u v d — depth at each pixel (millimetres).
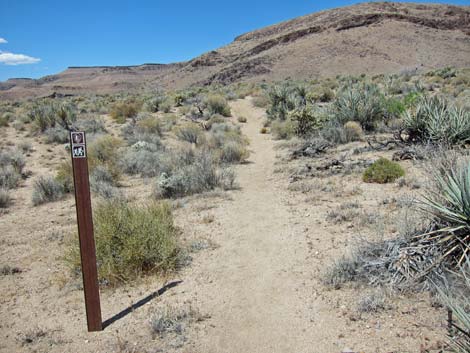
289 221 8492
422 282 5211
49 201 11922
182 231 8289
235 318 5141
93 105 38031
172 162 14461
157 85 141375
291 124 20297
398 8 135750
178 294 5820
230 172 12688
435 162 6996
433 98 14719
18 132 25219
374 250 6020
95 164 14734
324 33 120125
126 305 5645
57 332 5145
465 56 97125
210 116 28328
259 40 151750
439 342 4160
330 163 12766
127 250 6348
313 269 6211
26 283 6621
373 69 93250
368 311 4914
